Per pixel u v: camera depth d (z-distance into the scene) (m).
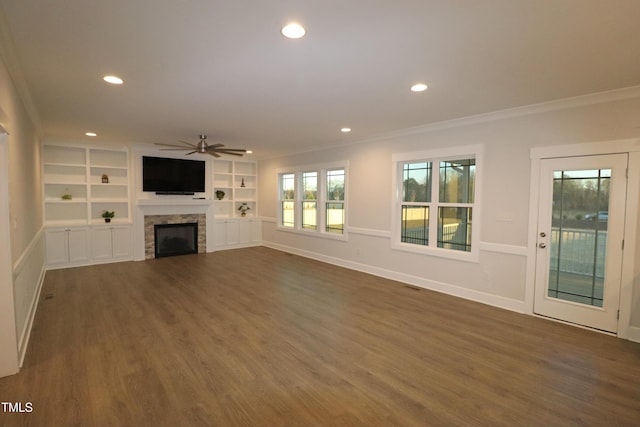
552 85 3.04
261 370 2.62
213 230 7.89
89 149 6.33
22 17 1.91
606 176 3.35
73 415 2.07
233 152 5.60
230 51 2.38
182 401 2.22
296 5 1.80
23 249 3.32
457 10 1.84
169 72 2.78
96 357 2.80
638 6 1.77
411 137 5.06
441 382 2.48
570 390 2.38
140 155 6.74
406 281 5.22
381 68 2.67
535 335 3.31
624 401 2.26
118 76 2.86
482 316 3.82
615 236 3.29
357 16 1.91
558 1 1.74
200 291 4.71
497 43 2.23
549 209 3.72
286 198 8.05
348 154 6.14
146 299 4.34
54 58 2.49
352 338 3.22
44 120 4.48
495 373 2.61
